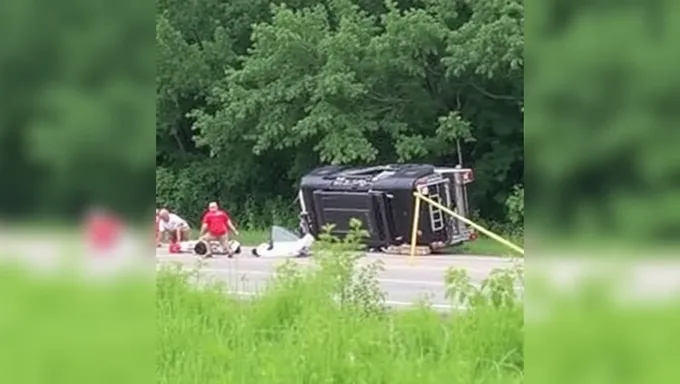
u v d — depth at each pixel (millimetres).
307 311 6324
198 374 5062
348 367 5094
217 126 33375
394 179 23469
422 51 30938
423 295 8523
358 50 31500
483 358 5051
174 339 5391
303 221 24984
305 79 31953
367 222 23672
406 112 31516
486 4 29031
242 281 8398
